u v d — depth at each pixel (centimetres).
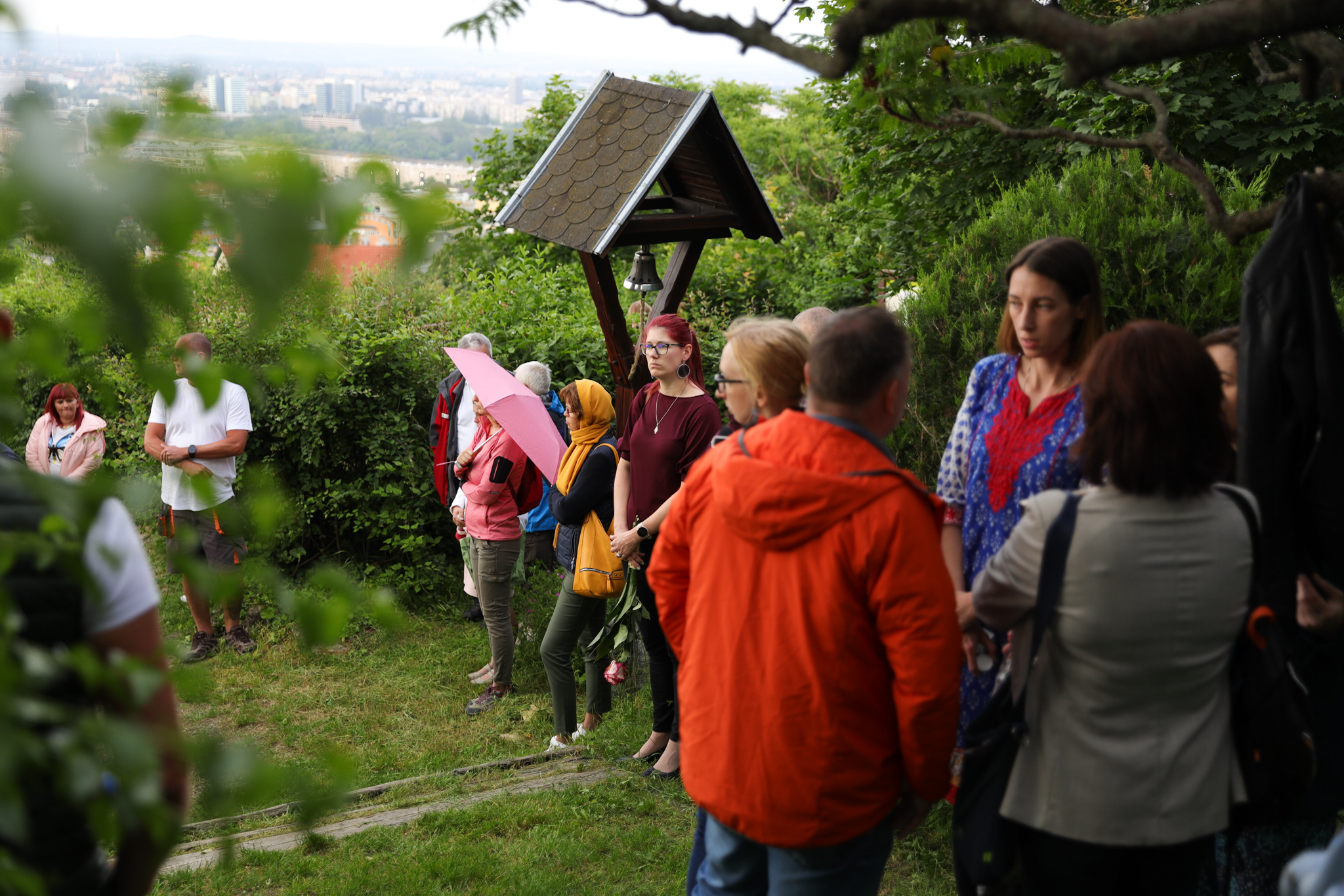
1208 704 195
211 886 352
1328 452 206
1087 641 189
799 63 160
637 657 564
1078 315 246
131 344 66
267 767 91
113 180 58
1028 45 236
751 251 1435
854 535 199
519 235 1454
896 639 199
